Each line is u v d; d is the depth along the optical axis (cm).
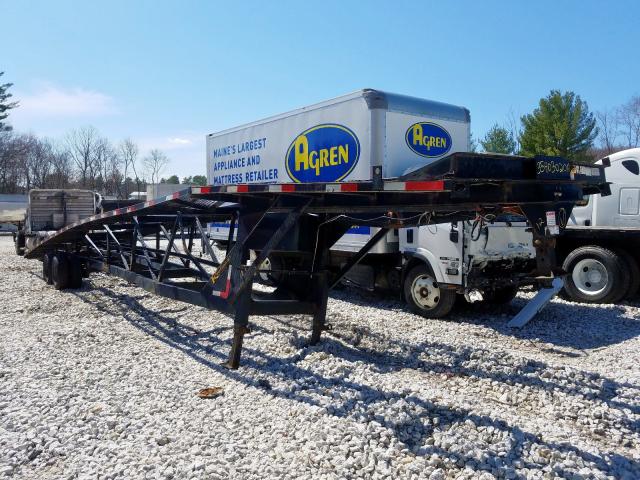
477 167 380
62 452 338
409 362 550
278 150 942
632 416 409
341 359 531
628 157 973
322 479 311
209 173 1188
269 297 642
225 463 326
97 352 566
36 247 1028
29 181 6019
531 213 412
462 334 674
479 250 713
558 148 3008
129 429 374
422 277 783
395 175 755
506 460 332
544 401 443
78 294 917
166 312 767
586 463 329
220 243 1241
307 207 504
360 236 853
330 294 979
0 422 380
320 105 831
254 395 443
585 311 830
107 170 6047
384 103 740
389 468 322
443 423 386
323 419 390
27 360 532
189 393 447
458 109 828
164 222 854
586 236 905
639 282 890
